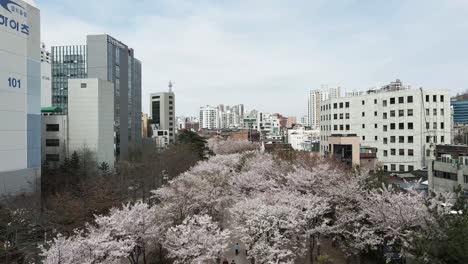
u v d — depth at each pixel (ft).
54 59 336.49
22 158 129.80
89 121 201.05
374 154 197.36
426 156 211.82
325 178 116.67
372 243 79.46
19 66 129.08
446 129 217.15
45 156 197.67
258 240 80.43
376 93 241.55
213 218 113.80
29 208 100.53
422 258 54.70
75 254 63.67
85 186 122.21
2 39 120.37
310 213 85.40
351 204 96.43
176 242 75.82
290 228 82.64
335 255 92.84
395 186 93.40
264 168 147.43
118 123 285.02
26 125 132.26
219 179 135.64
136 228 78.89
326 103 278.05
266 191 119.03
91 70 276.21
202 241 75.31
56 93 334.03
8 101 123.13
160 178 181.68
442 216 61.00
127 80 309.22
